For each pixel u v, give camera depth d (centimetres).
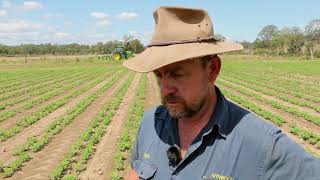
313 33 12662
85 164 1160
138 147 292
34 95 2908
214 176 236
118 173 1070
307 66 6475
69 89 3303
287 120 1794
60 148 1348
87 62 8394
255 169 229
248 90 3155
